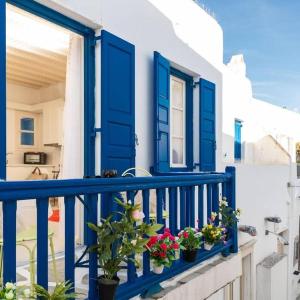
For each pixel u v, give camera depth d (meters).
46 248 2.18
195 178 3.84
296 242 9.56
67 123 4.46
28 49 5.61
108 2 4.51
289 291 8.21
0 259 2.41
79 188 2.38
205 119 6.71
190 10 6.39
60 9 3.93
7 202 1.98
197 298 3.73
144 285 3.00
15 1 3.57
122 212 2.90
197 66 6.59
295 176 9.12
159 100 5.34
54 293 2.07
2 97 3.33
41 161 8.91
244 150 10.91
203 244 4.00
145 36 5.23
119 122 4.57
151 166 5.33
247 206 6.22
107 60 4.38
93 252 2.54
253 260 6.32
